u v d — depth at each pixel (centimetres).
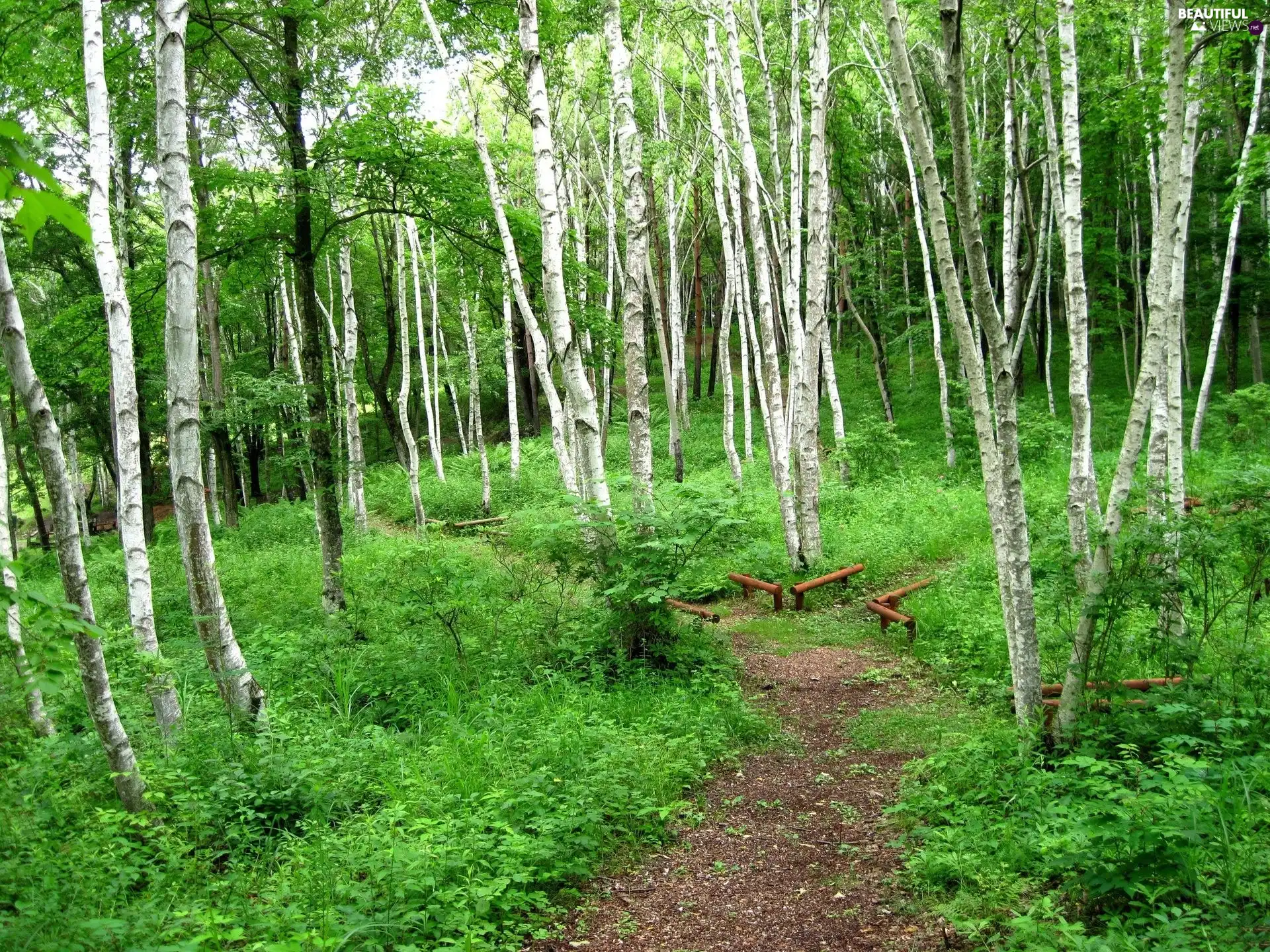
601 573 816
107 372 1084
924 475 1850
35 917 322
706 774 589
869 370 3050
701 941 395
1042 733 538
